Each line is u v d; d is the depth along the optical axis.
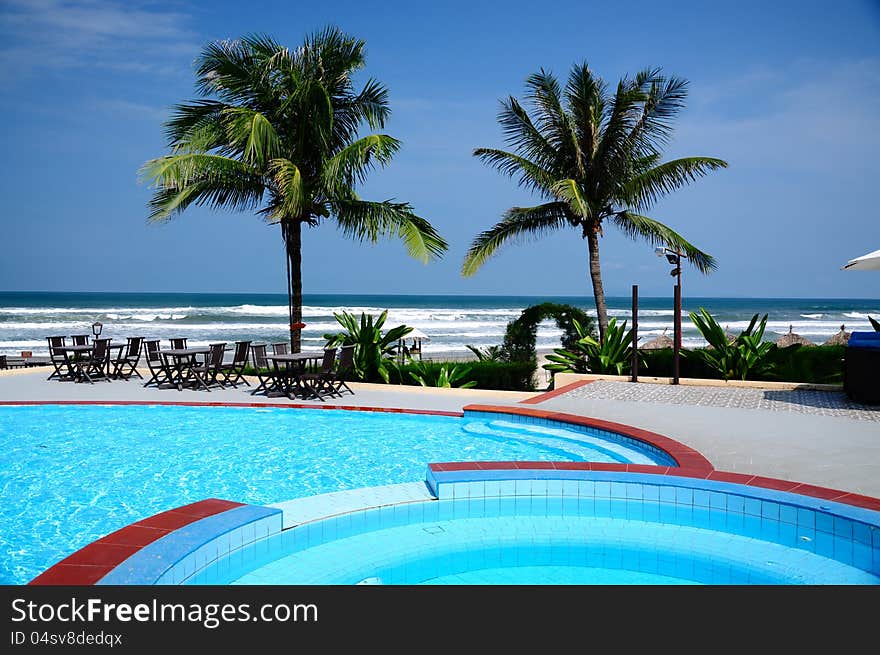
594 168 16.95
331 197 14.98
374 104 15.21
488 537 5.38
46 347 35.41
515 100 17.31
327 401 11.86
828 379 13.15
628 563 4.86
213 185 14.54
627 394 11.80
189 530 4.54
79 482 6.98
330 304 110.31
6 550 5.06
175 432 9.58
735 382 12.88
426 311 78.50
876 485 5.96
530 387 15.02
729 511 5.54
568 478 6.01
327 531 5.39
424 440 9.16
